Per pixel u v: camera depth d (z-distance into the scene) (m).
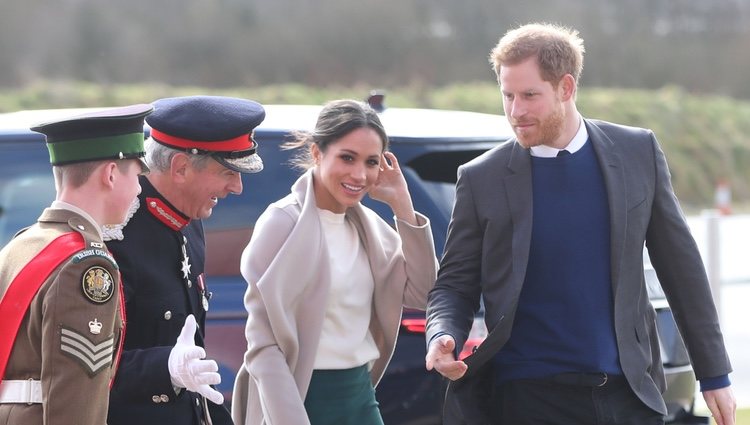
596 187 13.34
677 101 118.88
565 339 13.19
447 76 122.25
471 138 17.17
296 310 12.96
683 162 110.44
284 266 12.78
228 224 16.81
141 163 11.45
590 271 13.21
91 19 115.00
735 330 38.84
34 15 112.94
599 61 130.88
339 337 13.27
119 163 11.13
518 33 13.27
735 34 136.25
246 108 13.27
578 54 13.29
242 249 16.72
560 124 13.17
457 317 13.45
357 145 13.02
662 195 13.57
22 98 96.75
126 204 11.28
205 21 120.25
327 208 13.47
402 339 16.02
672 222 13.56
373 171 13.26
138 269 12.42
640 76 131.12
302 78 120.00
